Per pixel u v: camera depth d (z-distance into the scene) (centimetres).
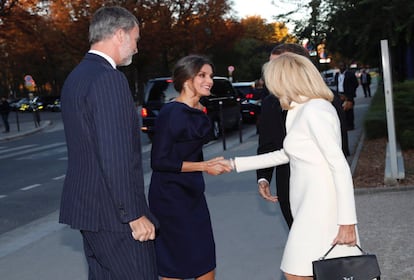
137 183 286
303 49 382
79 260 567
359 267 288
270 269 491
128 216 278
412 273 446
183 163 371
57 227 736
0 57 6078
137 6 5212
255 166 361
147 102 1705
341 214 288
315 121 295
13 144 2281
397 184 775
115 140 274
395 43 1048
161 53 6112
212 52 6700
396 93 1114
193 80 379
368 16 1075
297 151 304
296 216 309
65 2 5219
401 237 547
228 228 642
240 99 2208
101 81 279
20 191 1088
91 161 285
